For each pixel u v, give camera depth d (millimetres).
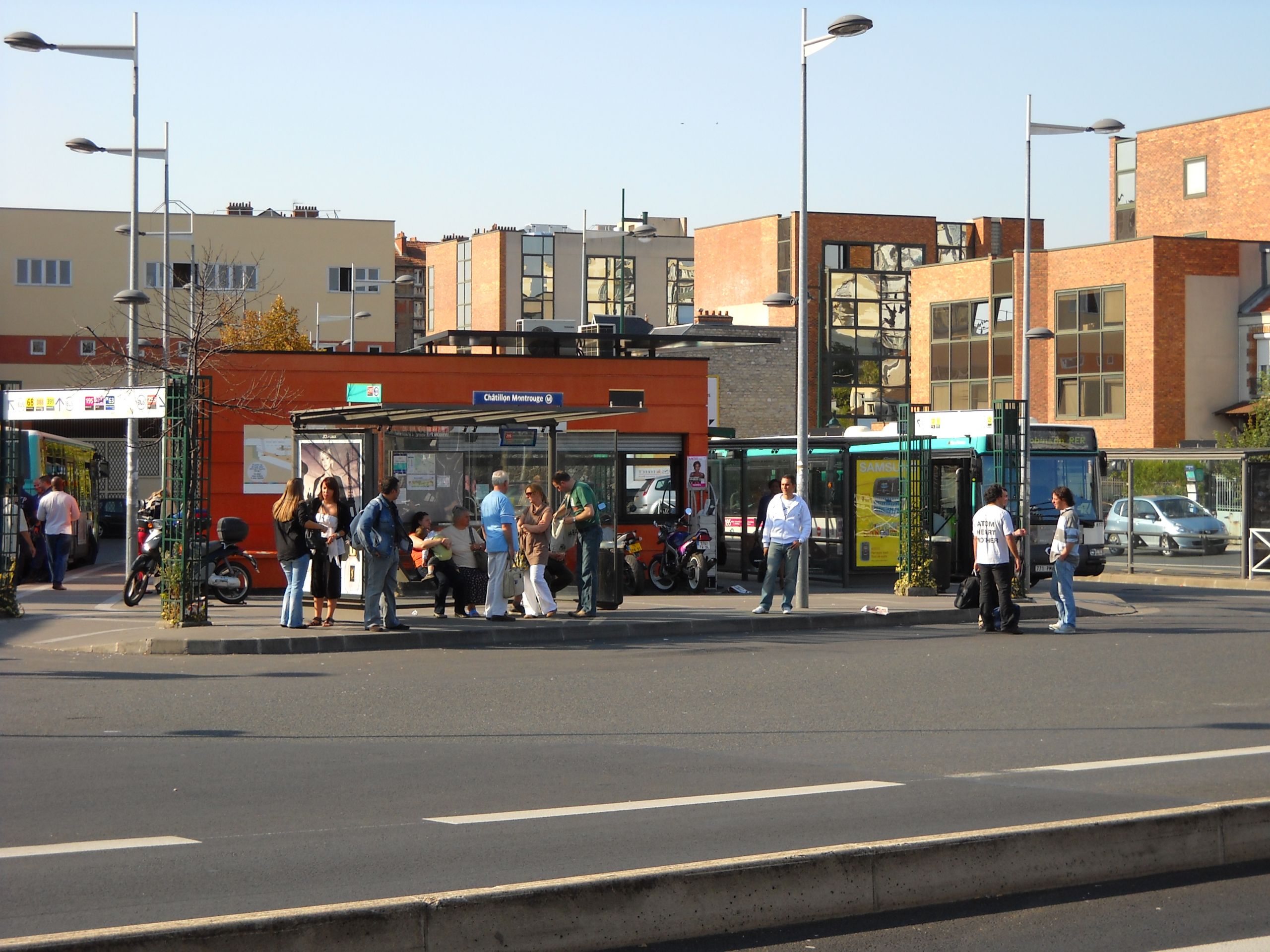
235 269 81312
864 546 33469
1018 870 7770
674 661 19078
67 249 78750
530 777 10641
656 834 8539
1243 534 38562
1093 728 13219
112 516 60594
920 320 74625
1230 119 71625
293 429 25078
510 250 117438
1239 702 15023
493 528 22734
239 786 10258
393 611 21391
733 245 97875
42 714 14125
